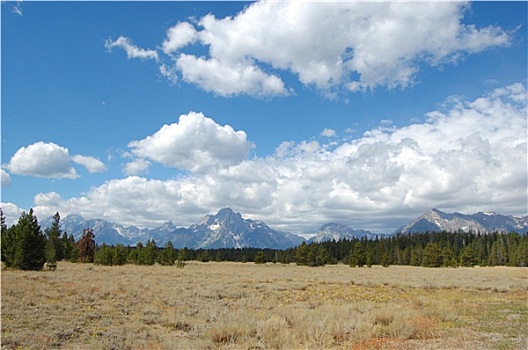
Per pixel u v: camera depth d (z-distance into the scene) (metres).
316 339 11.16
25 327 12.30
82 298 18.86
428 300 20.94
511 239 134.00
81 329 12.57
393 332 12.34
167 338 11.30
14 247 38.84
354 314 15.09
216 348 10.53
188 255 131.75
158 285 26.42
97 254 62.25
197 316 15.57
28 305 16.17
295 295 24.77
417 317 14.49
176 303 18.62
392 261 119.88
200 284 28.66
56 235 75.00
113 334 11.87
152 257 68.25
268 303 19.95
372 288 30.55
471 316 16.17
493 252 114.38
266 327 12.27
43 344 10.48
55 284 24.25
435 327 13.28
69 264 58.41
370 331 12.34
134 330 12.57
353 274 49.28
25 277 27.97
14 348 10.14
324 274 48.12
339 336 11.96
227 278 36.31
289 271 55.03
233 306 18.53
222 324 12.66
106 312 15.58
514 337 11.75
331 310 15.99
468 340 11.33
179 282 29.78
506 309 18.23
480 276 45.88
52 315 14.32
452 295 25.11
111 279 29.70
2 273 31.00
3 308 14.79
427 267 88.50
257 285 29.39
